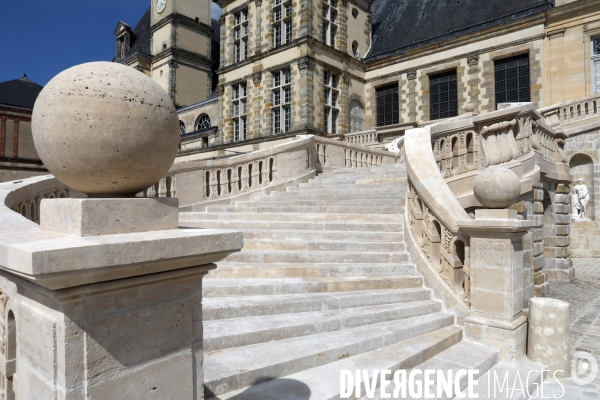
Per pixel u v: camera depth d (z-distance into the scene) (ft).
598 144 54.80
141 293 6.77
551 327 15.99
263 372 11.56
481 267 16.81
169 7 135.54
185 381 7.42
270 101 91.40
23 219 9.71
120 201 6.81
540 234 30.12
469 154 27.22
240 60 101.35
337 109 91.71
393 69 94.73
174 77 133.39
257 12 95.04
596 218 55.06
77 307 5.99
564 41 71.61
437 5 98.73
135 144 6.72
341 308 16.52
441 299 18.28
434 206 18.72
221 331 13.23
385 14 111.86
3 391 9.01
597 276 40.68
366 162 49.83
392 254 20.71
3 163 106.63
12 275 6.72
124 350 6.53
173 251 6.55
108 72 6.81
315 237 23.21
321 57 87.30
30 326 6.75
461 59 84.23
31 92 124.88
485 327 16.40
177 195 30.27
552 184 37.55
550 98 73.00
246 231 23.35
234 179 34.19
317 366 12.75
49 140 6.52
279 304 15.48
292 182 37.73
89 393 6.08
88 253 5.59
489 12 84.89
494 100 80.23
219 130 104.17
